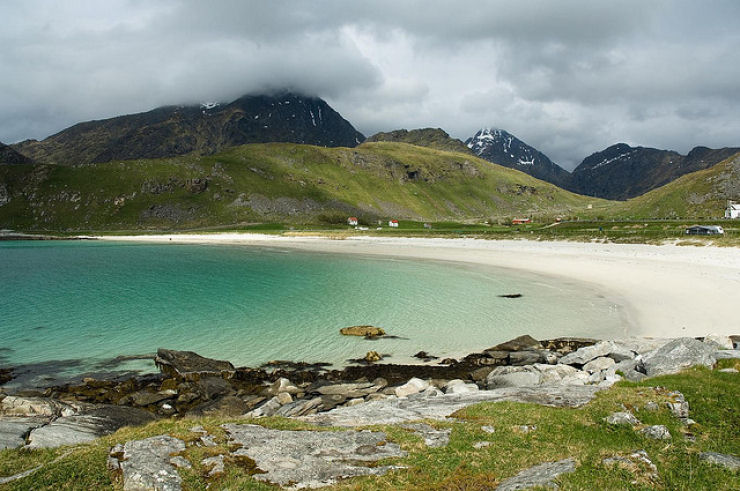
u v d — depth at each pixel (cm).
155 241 18412
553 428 1481
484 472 1195
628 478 1103
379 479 1150
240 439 1432
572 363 2823
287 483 1141
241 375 2934
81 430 1856
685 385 1750
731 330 3244
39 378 2914
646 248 7981
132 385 2756
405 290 5662
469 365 3005
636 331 3484
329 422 1689
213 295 5553
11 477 1217
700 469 1168
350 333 3788
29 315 4578
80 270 8125
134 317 4472
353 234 17350
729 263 5856
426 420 1652
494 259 8638
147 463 1216
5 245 16038
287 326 4075
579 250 8769
